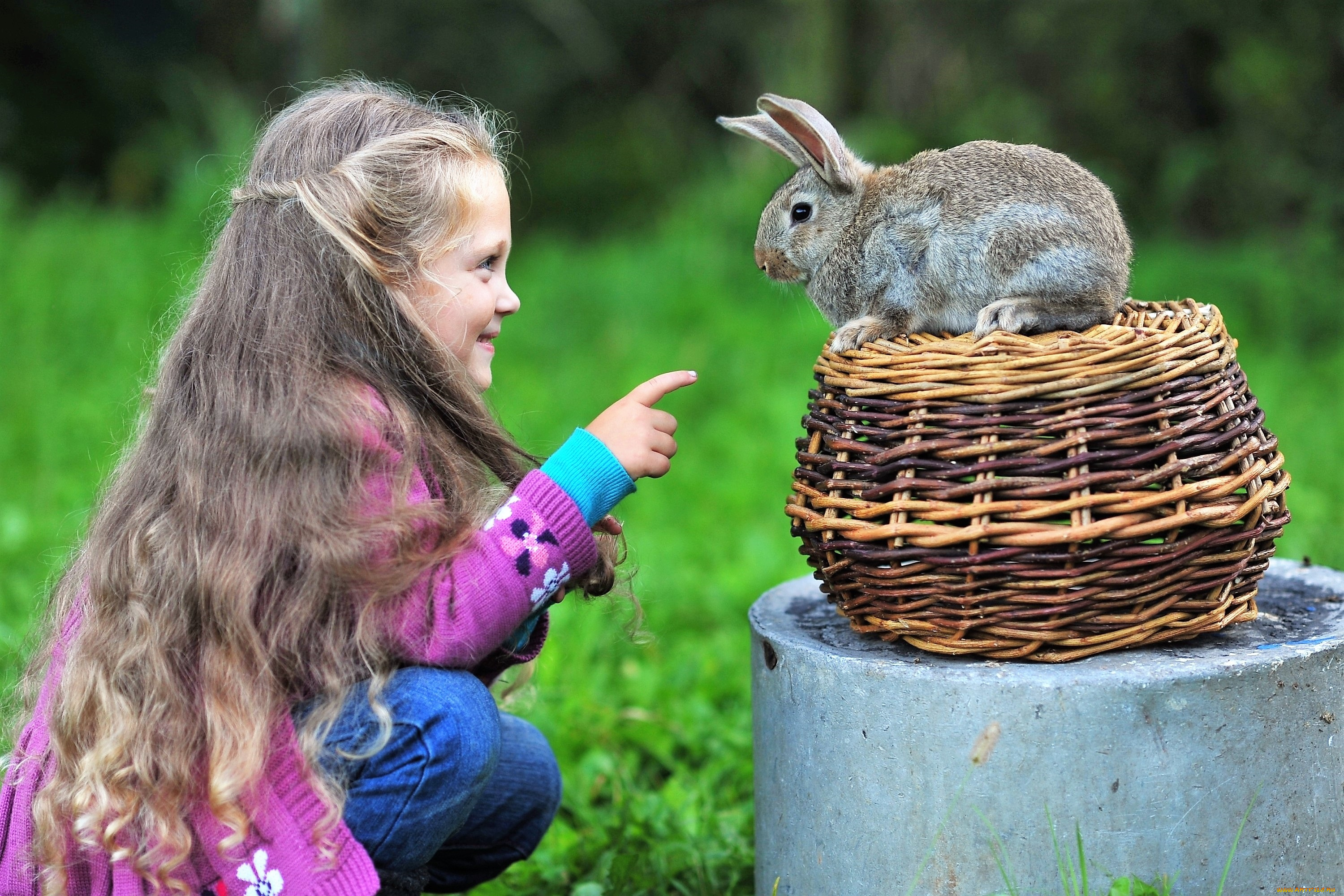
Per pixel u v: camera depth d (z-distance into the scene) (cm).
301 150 207
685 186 1195
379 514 186
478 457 210
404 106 215
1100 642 192
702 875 243
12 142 1142
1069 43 1086
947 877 191
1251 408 200
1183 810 188
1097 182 228
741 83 1329
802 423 214
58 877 191
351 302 199
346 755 184
